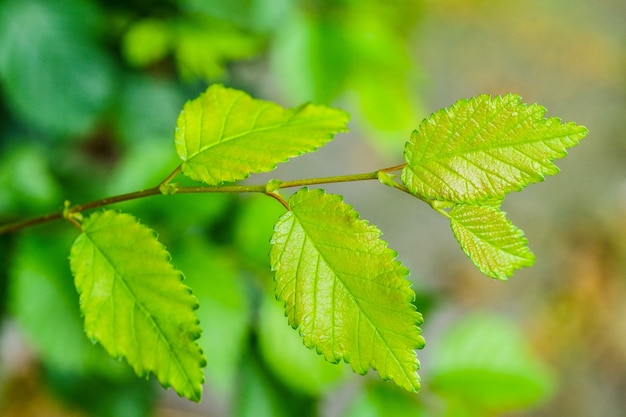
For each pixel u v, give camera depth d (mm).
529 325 1583
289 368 583
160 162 604
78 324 577
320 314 451
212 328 572
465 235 453
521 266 452
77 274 469
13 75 651
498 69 2086
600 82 2113
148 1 711
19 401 1037
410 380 446
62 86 670
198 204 594
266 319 584
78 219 476
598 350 1590
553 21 2273
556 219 1750
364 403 607
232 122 473
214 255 595
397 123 773
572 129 448
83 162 864
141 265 466
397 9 854
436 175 451
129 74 774
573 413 1483
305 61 716
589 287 1659
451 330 668
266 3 676
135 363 463
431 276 1573
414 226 1637
